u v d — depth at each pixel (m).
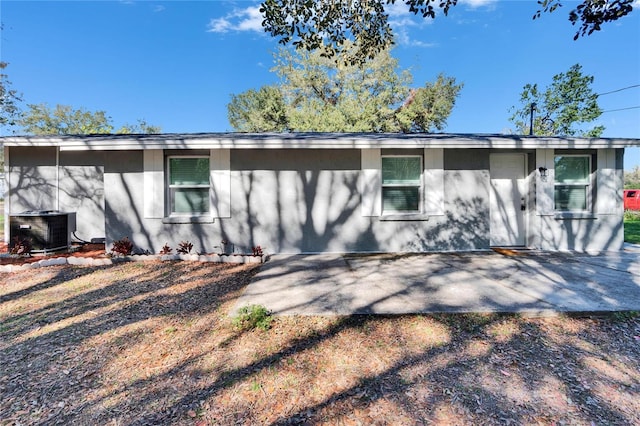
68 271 5.55
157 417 2.03
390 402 2.15
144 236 6.82
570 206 7.27
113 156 6.77
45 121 26.28
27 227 6.64
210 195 6.89
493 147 6.60
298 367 2.58
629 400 2.17
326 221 7.02
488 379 2.40
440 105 25.69
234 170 6.93
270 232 6.97
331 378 2.43
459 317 3.46
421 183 7.13
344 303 3.85
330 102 25.56
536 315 3.49
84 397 2.23
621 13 4.04
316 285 4.63
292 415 2.05
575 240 7.14
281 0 5.20
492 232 7.43
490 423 1.95
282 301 3.95
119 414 2.06
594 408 2.09
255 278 5.05
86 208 8.45
